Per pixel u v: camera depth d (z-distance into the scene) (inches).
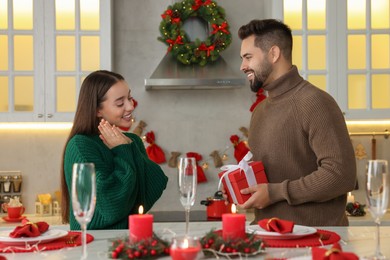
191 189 80.9
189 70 194.5
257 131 117.0
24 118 190.4
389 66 195.0
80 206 70.9
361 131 206.8
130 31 205.6
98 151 107.7
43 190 204.2
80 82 192.1
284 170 111.9
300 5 193.8
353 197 196.4
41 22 191.2
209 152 207.0
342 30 193.2
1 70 191.0
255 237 78.7
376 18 194.9
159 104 206.2
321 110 108.5
